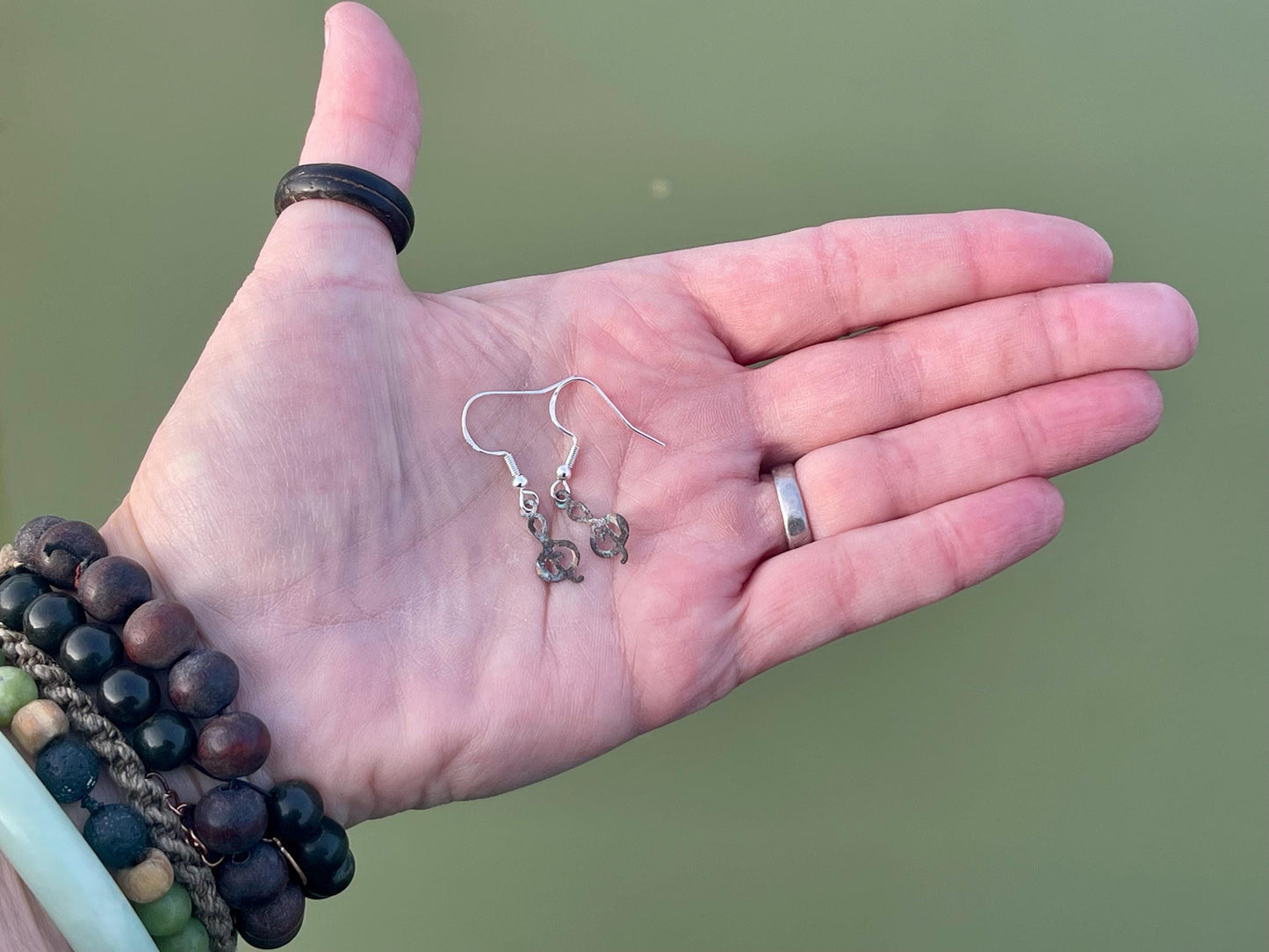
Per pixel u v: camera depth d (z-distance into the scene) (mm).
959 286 244
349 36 224
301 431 206
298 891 196
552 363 237
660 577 225
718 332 250
